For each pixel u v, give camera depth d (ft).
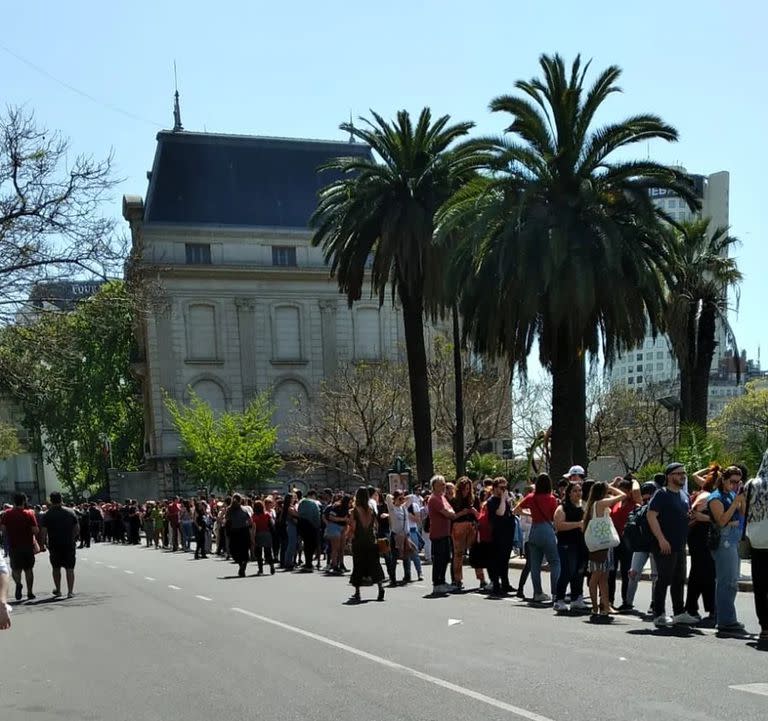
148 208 196.54
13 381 68.33
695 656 27.02
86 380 220.23
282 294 200.95
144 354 204.54
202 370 195.11
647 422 152.05
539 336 72.23
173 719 21.62
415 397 88.22
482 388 137.90
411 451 144.25
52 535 51.34
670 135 66.85
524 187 67.31
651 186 67.82
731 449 126.93
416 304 88.12
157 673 27.27
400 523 53.16
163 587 55.77
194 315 196.13
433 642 30.63
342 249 92.02
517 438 152.87
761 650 27.86
